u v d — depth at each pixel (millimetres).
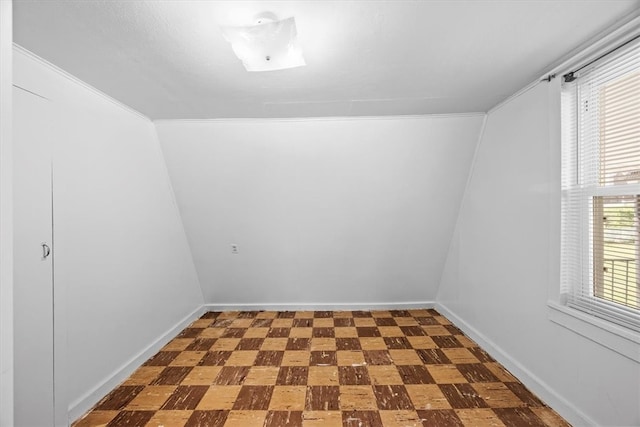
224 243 3650
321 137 2996
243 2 1329
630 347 1494
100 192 2225
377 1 1338
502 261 2615
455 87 2293
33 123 1708
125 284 2488
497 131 2695
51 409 1775
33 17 1407
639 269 1550
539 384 2127
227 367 2584
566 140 1941
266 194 3338
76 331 1973
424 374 2449
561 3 1363
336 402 2096
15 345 1588
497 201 2695
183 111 2691
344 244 3678
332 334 3277
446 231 3590
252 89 2260
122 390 2256
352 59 1848
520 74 2086
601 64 1705
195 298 3820
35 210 1707
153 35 1570
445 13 1430
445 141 3027
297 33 1568
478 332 3025
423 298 4098
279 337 3209
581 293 1873
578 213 1896
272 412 1997
